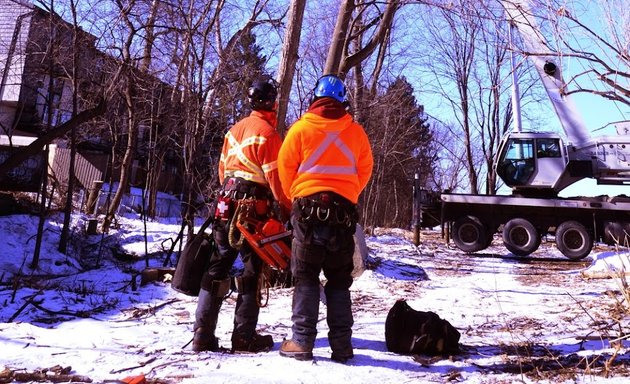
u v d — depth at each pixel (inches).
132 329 161.9
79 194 686.5
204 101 335.6
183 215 335.9
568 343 152.6
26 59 409.1
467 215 644.1
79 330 156.5
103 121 596.4
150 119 453.7
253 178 137.3
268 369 115.6
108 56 387.9
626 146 619.2
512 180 646.5
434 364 127.8
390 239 712.4
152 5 374.0
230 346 144.8
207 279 136.6
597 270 398.9
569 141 631.8
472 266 480.4
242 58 372.5
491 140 1234.0
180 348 136.7
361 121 534.9
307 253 124.8
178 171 753.0
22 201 478.0
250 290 139.3
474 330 178.4
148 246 445.1
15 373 104.0
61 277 301.0
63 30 370.3
